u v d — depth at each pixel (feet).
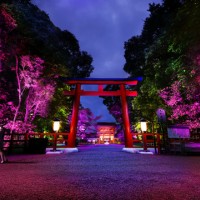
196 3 22.17
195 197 11.39
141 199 11.11
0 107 49.21
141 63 77.46
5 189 13.23
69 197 11.45
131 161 28.73
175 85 42.93
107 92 55.52
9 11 47.67
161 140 48.37
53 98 59.98
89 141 164.76
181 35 25.13
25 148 44.73
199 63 31.30
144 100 62.90
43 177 17.03
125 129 52.34
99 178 16.52
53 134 47.62
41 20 89.35
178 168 21.74
